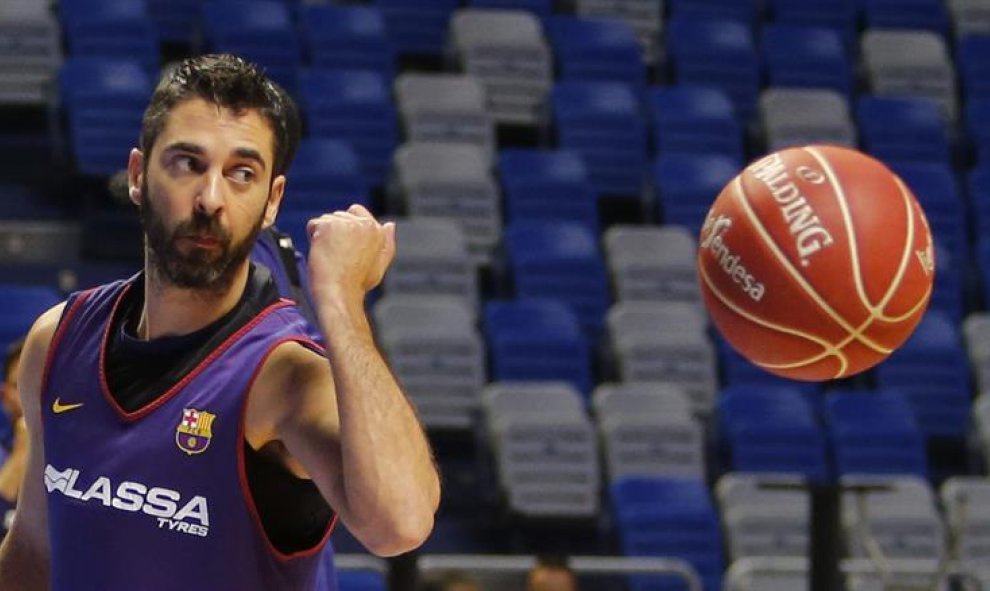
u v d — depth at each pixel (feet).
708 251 14.70
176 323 10.28
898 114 60.64
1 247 51.39
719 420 47.26
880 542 43.39
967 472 50.85
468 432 47.26
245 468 9.97
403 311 46.65
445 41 60.90
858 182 14.37
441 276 49.29
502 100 58.44
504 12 60.34
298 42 58.70
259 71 10.41
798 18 66.08
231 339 10.23
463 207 52.31
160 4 57.88
